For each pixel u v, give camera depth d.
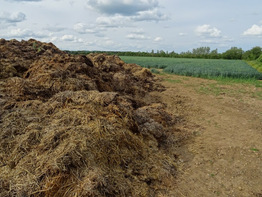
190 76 15.58
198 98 8.48
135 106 5.97
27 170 2.50
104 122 3.39
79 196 2.28
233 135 4.96
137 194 2.76
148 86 9.56
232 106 7.39
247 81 12.97
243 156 4.02
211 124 5.67
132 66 12.65
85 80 5.55
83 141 2.85
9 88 4.35
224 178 3.36
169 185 3.11
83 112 3.54
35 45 7.90
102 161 2.86
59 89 4.69
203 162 3.80
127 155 3.26
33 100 4.06
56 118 3.43
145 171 3.20
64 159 2.53
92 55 11.94
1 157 2.73
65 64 6.07
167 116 5.73
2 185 2.36
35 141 2.93
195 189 3.07
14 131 3.08
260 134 5.03
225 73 14.83
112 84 7.24
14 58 6.36
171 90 9.88
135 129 3.99
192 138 4.78
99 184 2.45
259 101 8.06
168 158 3.78
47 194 2.31
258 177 3.40
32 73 5.66
